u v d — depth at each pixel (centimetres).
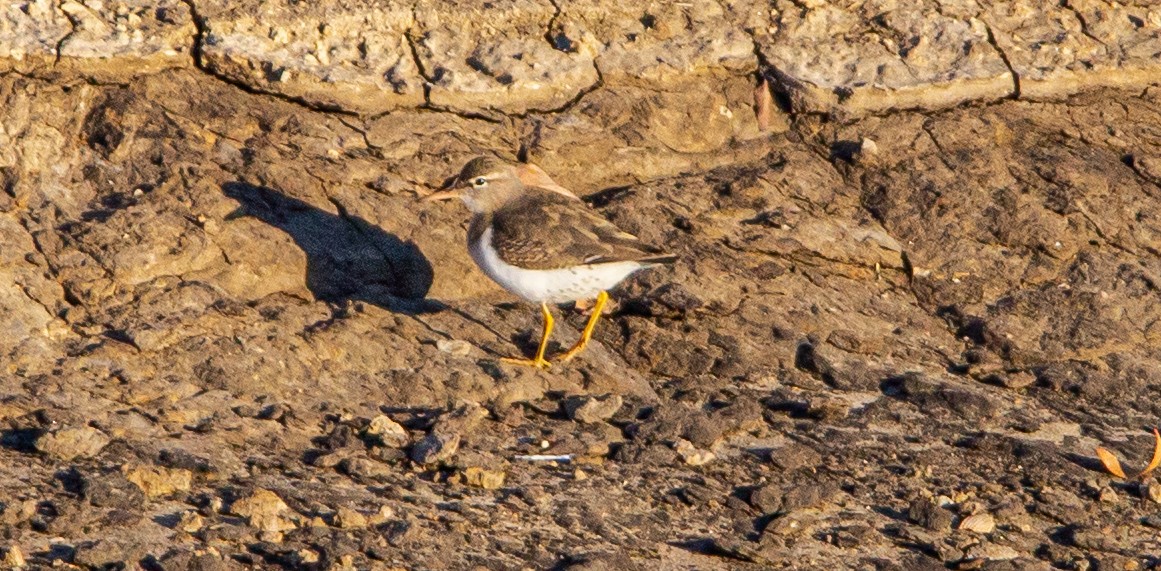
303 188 1375
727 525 1089
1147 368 1368
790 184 1497
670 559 1037
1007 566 1061
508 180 1329
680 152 1518
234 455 1103
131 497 1022
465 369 1259
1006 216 1490
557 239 1273
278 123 1422
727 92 1558
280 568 968
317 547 995
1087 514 1141
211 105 1417
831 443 1220
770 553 1047
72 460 1070
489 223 1313
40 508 1004
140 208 1311
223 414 1150
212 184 1351
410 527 1020
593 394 1265
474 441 1161
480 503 1083
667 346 1330
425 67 1489
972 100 1583
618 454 1167
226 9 1465
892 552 1075
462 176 1324
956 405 1284
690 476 1151
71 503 1006
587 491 1114
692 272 1396
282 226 1341
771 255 1435
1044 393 1330
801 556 1056
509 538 1038
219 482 1068
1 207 1294
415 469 1120
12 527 978
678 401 1270
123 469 1052
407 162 1428
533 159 1459
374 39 1489
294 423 1154
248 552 984
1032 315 1413
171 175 1351
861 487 1157
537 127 1478
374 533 1020
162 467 1068
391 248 1367
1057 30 1655
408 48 1498
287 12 1480
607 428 1210
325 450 1128
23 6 1423
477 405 1212
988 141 1562
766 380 1310
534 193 1345
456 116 1475
